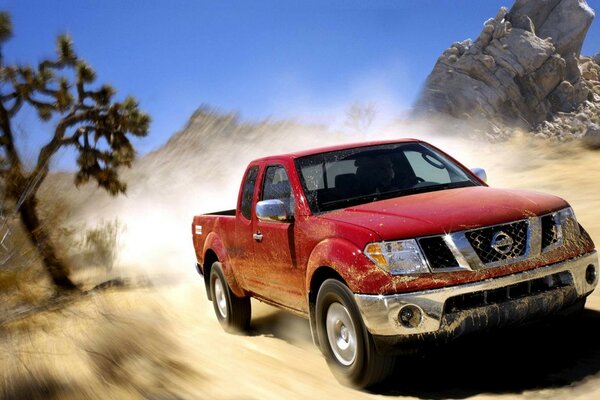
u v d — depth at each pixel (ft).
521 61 237.25
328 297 16.99
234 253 23.17
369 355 15.85
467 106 229.66
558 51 247.29
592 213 41.57
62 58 45.32
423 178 19.66
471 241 15.28
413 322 15.01
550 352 17.34
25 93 42.75
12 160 39.78
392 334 15.15
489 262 15.25
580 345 17.51
